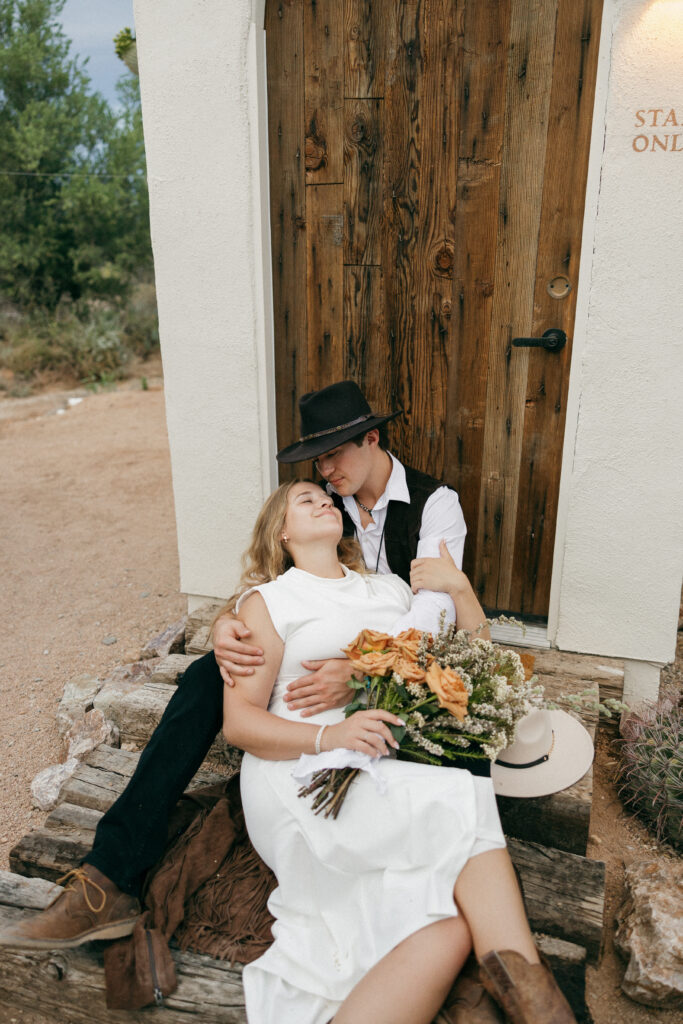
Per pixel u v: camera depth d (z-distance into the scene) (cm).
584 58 251
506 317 285
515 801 229
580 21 248
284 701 211
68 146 1297
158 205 302
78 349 1097
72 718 333
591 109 255
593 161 249
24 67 1243
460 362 296
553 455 293
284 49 282
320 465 253
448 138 274
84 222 1274
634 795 265
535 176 267
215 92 281
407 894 176
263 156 290
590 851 254
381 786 185
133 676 355
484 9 257
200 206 296
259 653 208
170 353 319
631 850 255
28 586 485
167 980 193
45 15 1251
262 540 235
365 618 221
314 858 188
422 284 293
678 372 258
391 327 301
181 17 277
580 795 229
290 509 230
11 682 375
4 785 306
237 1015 188
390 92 276
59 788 291
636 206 247
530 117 262
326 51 278
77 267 1271
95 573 502
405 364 304
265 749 200
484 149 271
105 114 1302
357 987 167
